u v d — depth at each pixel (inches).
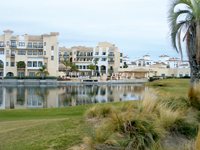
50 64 2586.1
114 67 3176.7
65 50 3353.8
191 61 431.8
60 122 282.2
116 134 201.8
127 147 177.0
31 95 1077.1
